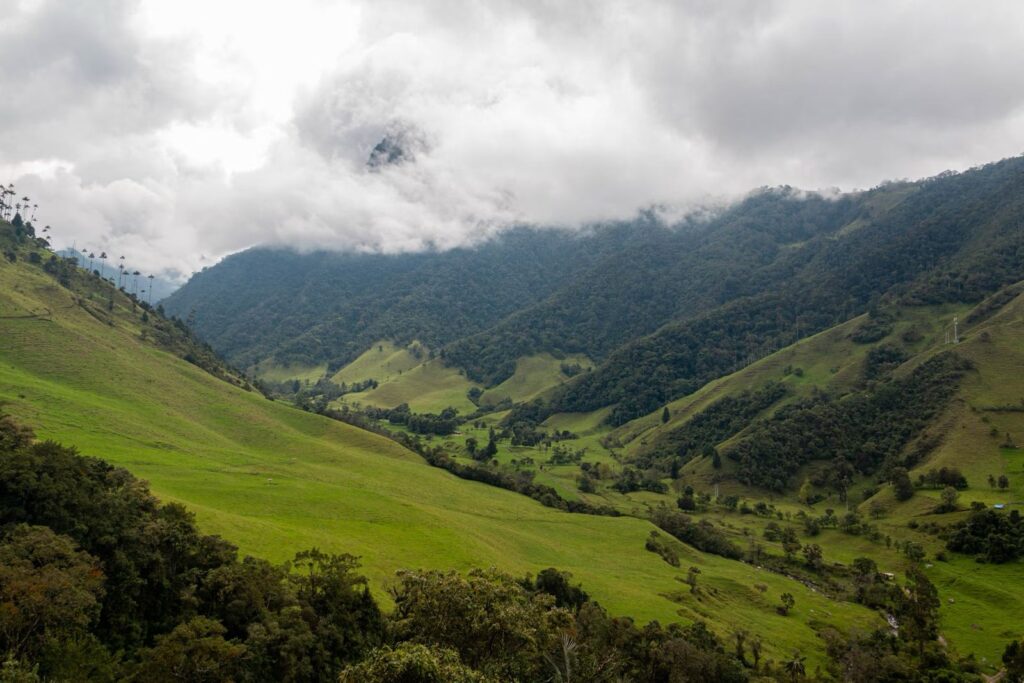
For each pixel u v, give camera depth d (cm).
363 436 19412
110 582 5034
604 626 8081
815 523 18100
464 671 3388
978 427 19812
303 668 5312
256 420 18225
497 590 4419
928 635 10794
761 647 10169
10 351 16062
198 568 5978
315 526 9738
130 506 6078
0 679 3425
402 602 4888
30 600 4041
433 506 13962
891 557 15562
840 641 10756
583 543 14662
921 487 18550
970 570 14150
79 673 3981
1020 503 15912
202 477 11250
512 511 15988
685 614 10525
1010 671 9025
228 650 4641
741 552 16388
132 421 13975
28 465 5447
